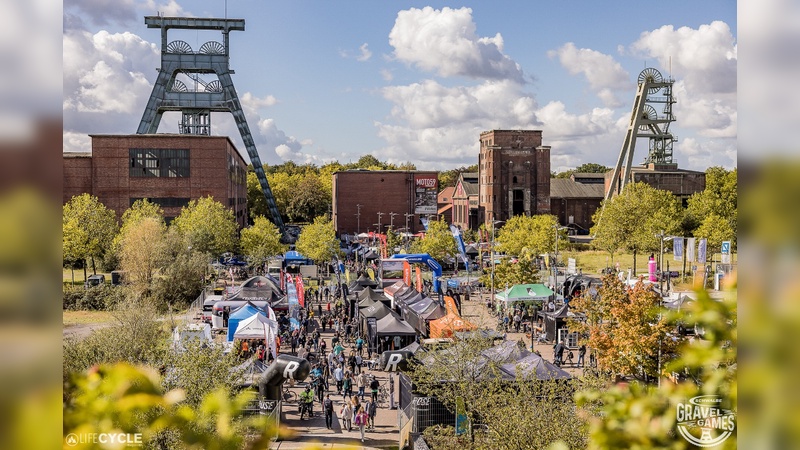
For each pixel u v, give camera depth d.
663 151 142.88
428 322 44.44
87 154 102.81
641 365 28.14
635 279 61.00
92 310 54.19
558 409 18.22
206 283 64.81
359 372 38.25
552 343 45.84
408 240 110.38
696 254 70.75
